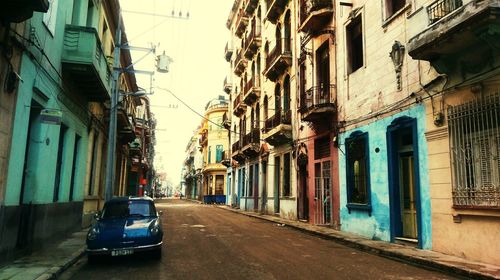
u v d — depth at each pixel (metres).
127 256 9.49
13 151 8.24
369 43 13.65
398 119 11.67
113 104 16.52
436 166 10.00
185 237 13.15
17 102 8.32
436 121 10.01
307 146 19.09
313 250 10.67
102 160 20.03
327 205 16.86
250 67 32.59
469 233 8.82
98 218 10.07
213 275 7.34
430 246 10.05
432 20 9.35
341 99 15.70
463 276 7.54
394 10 12.70
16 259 8.61
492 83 8.44
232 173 40.16
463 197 9.05
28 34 8.78
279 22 24.58
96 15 15.73
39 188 10.06
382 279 7.16
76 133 13.93
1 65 7.58
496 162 8.27
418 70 10.88
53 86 10.78
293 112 21.41
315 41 18.30
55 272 7.40
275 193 24.47
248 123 32.44
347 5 15.02
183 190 124.12
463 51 8.99
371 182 13.09
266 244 11.66
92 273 7.76
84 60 11.64
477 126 8.80
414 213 11.38
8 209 8.04
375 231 12.65
